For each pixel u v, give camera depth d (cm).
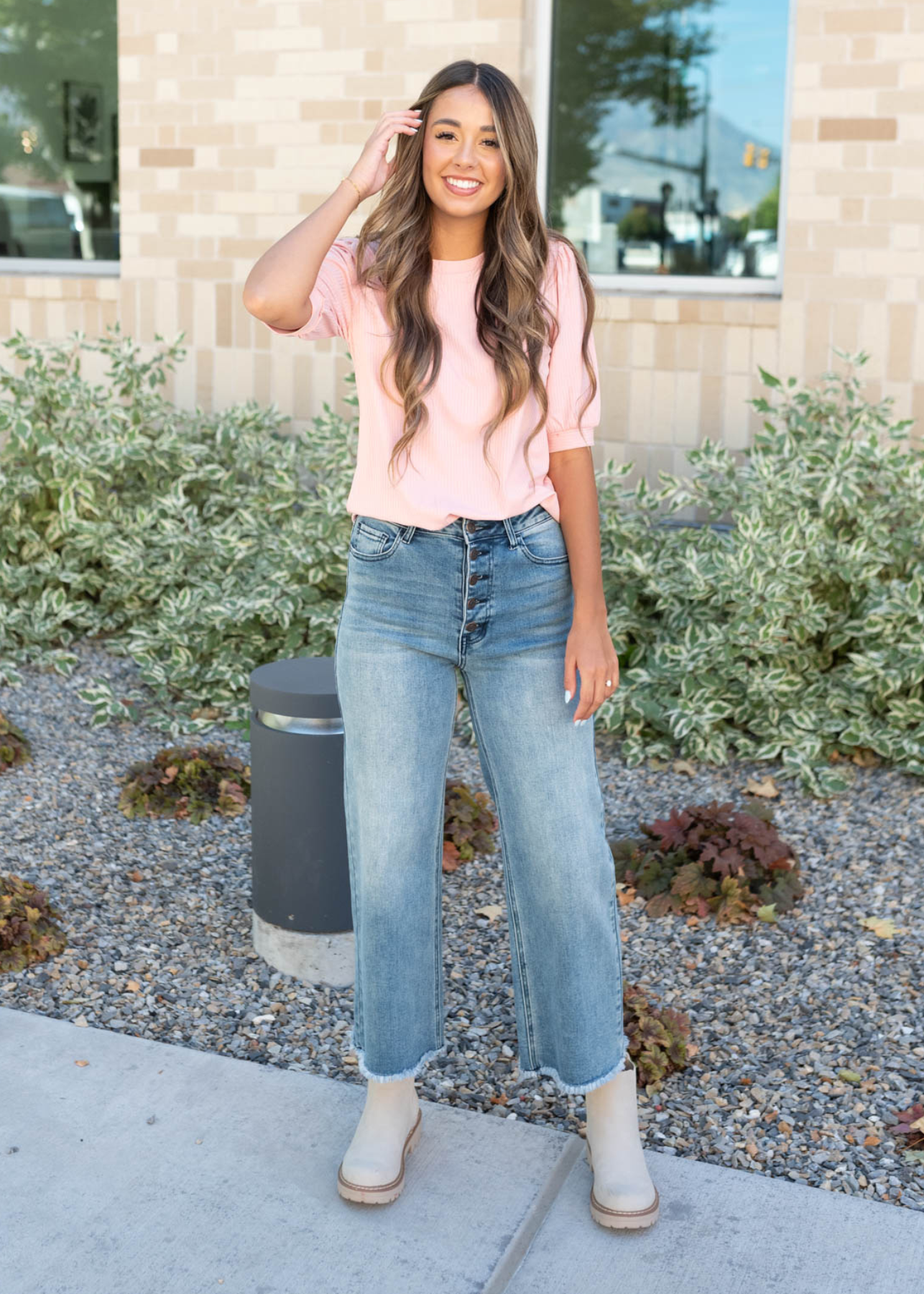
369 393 208
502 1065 276
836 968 317
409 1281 211
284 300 196
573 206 611
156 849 379
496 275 202
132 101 646
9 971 307
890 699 446
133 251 661
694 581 454
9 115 719
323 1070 274
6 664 513
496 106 197
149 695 503
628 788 429
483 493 205
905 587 453
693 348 567
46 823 393
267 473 570
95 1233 220
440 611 209
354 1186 226
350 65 604
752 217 587
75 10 697
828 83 529
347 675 215
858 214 534
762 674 446
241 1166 239
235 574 536
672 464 580
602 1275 214
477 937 331
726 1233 224
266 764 299
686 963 320
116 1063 270
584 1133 253
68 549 566
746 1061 280
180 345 659
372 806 217
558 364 207
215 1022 291
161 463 570
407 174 203
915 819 402
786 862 358
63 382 589
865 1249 220
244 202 634
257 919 318
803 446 499
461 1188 234
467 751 450
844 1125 258
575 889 218
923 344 533
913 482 472
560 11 593
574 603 212
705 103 584
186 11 627
